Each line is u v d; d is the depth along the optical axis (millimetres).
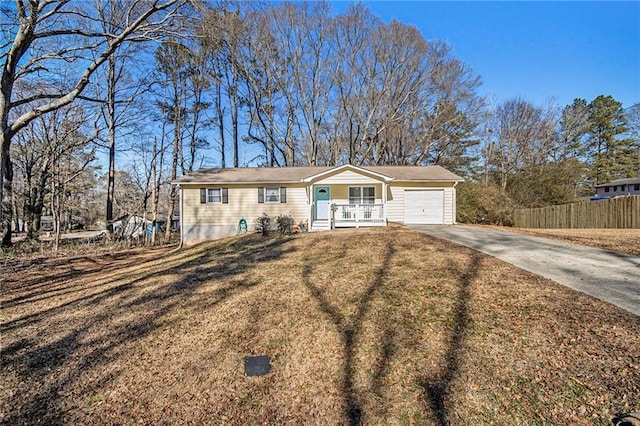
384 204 15273
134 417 3219
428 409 3070
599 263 6961
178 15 9148
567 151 31609
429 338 4230
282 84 25812
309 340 4473
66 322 5789
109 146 20141
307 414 3152
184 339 4801
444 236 11383
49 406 3422
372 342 4262
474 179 30953
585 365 3406
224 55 23000
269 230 15578
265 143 27062
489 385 3285
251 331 4871
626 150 33312
